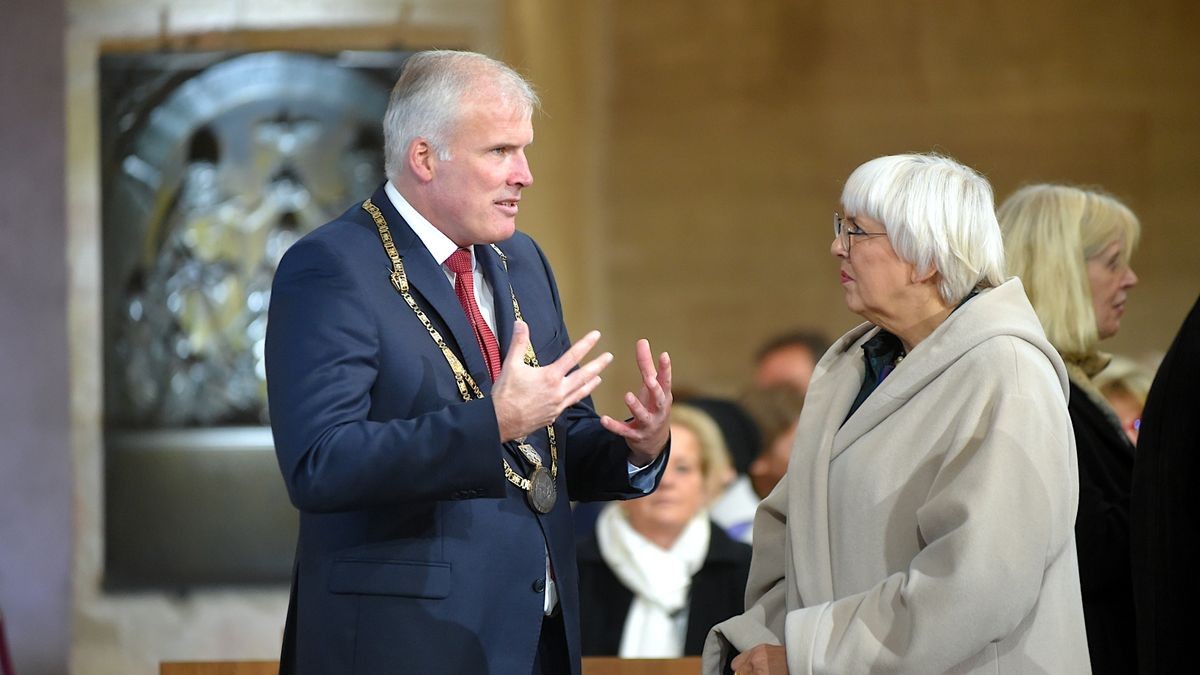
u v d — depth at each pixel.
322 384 7.07
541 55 21.11
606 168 21.61
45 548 20.64
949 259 7.18
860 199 7.33
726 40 21.56
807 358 17.53
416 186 7.69
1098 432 9.07
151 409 20.69
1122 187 21.42
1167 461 7.54
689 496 11.91
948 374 7.14
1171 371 7.64
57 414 20.59
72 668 20.64
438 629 7.27
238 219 20.55
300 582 7.66
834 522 7.42
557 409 6.94
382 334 7.38
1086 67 21.41
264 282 20.64
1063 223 9.55
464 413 6.88
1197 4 21.28
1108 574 8.55
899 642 6.72
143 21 20.47
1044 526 6.65
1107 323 9.96
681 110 21.58
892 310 7.41
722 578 11.84
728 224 21.67
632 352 21.70
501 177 7.56
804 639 6.96
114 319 20.61
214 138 20.55
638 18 21.45
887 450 7.23
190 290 20.59
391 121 7.77
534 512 7.68
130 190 20.50
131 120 20.47
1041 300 9.47
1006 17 21.41
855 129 21.59
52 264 20.53
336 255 7.45
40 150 20.47
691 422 12.19
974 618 6.54
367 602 7.30
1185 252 21.31
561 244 21.55
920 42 21.47
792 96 21.61
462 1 20.66
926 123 21.56
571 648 7.78
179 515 20.72
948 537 6.66
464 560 7.39
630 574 11.88
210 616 20.77
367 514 7.40
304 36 20.52
